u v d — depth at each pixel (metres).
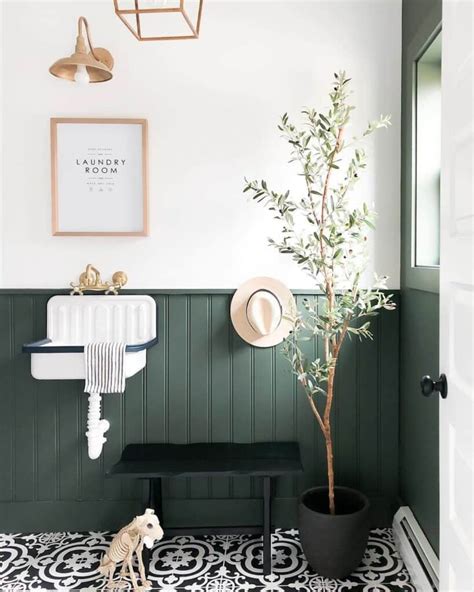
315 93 2.50
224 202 2.51
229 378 2.53
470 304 1.23
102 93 2.49
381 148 2.50
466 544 1.26
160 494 2.45
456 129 1.32
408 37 2.37
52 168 2.46
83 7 2.47
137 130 2.48
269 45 2.49
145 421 2.54
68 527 2.55
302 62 2.49
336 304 2.42
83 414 2.53
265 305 2.36
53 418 2.53
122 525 2.55
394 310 2.53
